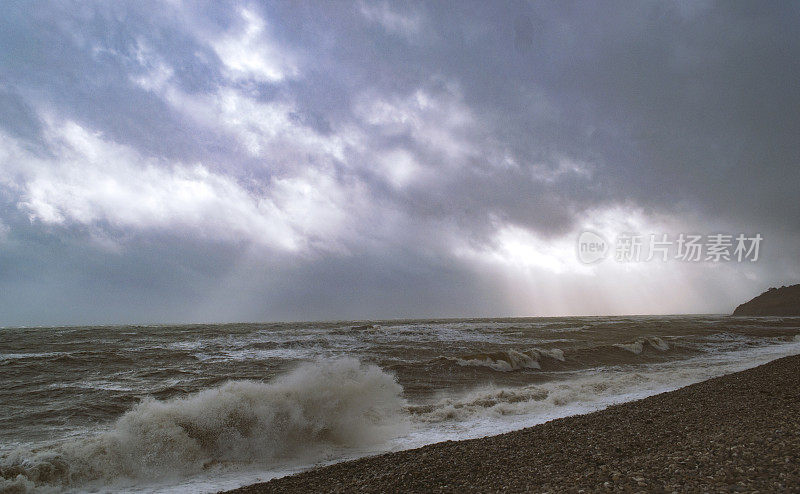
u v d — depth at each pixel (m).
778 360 19.38
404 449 8.91
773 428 6.79
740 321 73.62
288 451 8.99
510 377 17.83
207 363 19.94
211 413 9.47
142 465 7.89
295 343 29.03
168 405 9.60
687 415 9.07
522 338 34.78
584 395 13.79
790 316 114.81
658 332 42.06
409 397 13.82
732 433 6.80
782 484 4.34
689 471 5.11
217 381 15.52
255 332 40.22
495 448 7.64
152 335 36.03
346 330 43.78
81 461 7.62
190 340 31.17
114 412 11.52
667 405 10.53
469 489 5.59
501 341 32.03
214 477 7.64
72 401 12.53
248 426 9.39
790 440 5.88
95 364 19.14
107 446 8.11
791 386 11.83
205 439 8.91
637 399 13.09
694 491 4.43
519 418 11.22
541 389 14.56
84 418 10.91
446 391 14.88
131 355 21.92
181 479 7.54
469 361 19.48
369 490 5.93
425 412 11.79
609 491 4.75
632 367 20.88
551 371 19.62
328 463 8.33
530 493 5.08
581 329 46.91
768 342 34.72
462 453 7.45
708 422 8.14
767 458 5.23
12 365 18.33
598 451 6.82
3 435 9.46
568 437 8.02
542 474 5.88
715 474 4.89
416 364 18.91
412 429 10.40
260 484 6.91
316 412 10.26
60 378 15.98
